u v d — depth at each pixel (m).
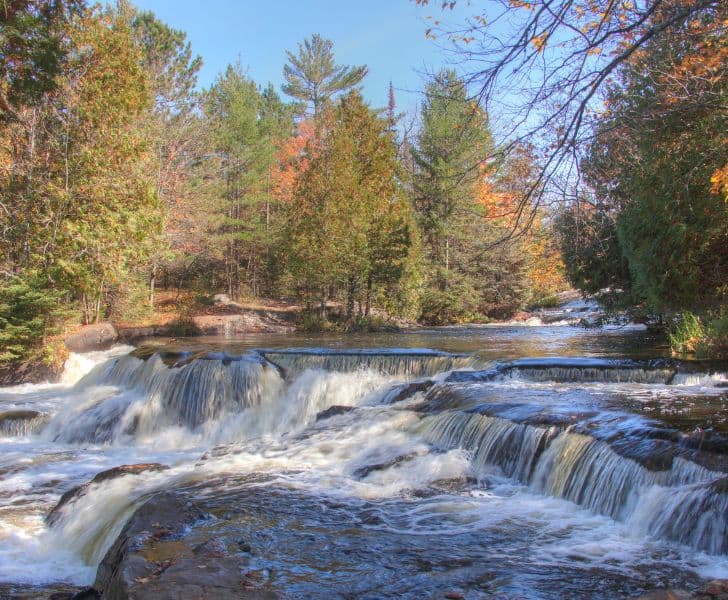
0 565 6.41
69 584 5.96
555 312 37.00
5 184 19.39
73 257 19.25
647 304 15.88
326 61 51.12
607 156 9.41
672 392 10.12
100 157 20.14
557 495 7.10
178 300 33.97
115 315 26.11
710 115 8.88
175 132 31.58
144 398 12.96
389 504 6.89
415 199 34.38
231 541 5.60
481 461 8.18
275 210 42.31
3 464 10.36
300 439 9.92
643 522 6.01
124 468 8.51
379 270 29.05
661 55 8.24
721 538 5.34
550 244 17.86
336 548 5.50
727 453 6.16
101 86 20.75
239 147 38.03
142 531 5.71
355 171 29.05
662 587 4.72
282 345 19.78
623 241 12.98
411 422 9.88
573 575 4.94
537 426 7.78
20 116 19.72
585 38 6.08
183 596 4.38
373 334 24.70
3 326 16.86
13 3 17.45
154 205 21.48
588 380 11.80
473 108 6.49
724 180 9.07
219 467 8.55
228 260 40.16
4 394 15.23
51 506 8.22
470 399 9.95
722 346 13.52
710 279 12.70
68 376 17.52
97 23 20.88
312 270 27.67
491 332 25.16
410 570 5.02
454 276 34.38
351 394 12.76
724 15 7.02
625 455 6.59
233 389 12.99
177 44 32.81
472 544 5.66
